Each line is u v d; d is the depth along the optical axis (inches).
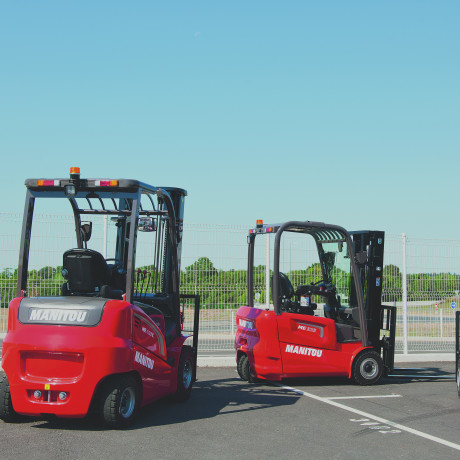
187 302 487.2
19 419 270.1
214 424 271.0
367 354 386.9
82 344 243.0
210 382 397.1
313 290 406.0
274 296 371.9
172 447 231.0
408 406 318.0
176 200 379.2
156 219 353.7
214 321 507.2
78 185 269.0
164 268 360.5
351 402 327.6
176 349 321.4
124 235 357.7
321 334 379.9
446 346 569.0
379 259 419.2
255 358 370.6
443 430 263.6
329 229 400.2
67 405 243.4
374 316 417.7
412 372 454.9
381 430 262.7
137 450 226.1
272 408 309.1
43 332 247.1
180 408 307.6
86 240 315.9
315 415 292.7
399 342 578.2
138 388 269.7
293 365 370.3
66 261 269.7
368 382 386.0
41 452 222.4
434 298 537.0
